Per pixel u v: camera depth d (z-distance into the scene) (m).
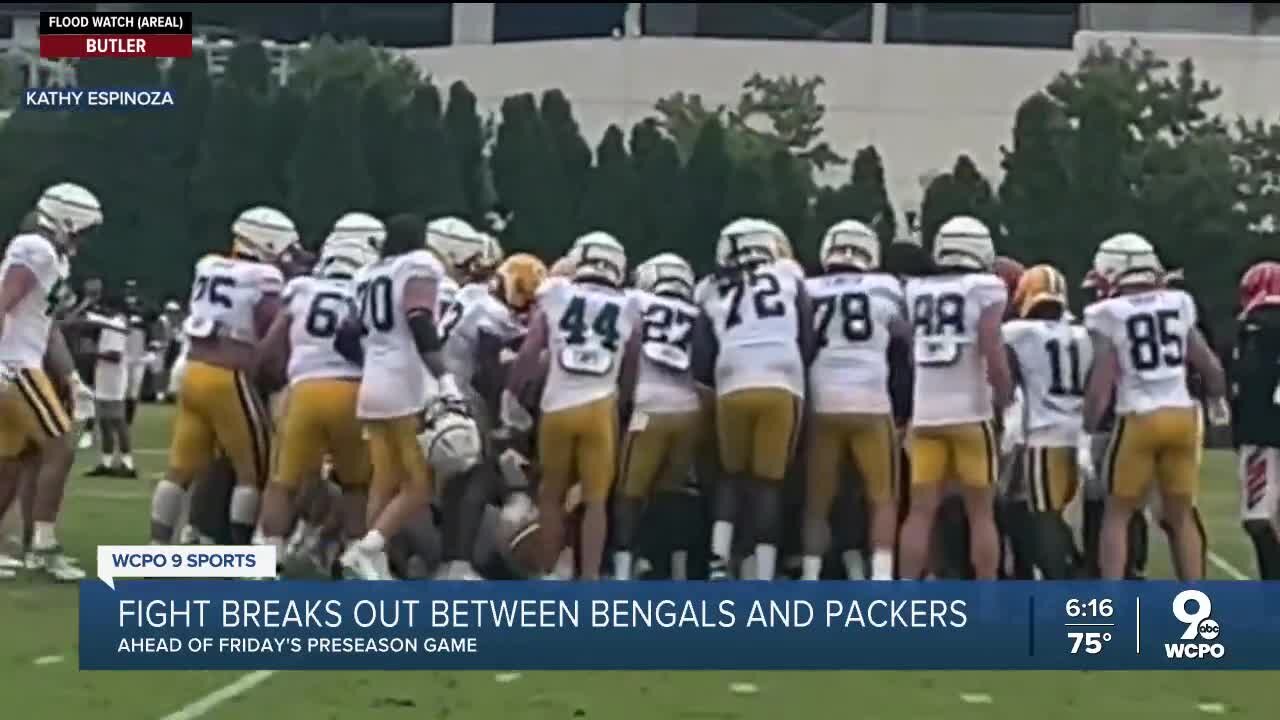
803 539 40.78
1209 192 114.38
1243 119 123.94
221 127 147.62
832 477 39.88
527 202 158.00
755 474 39.94
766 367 39.28
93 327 69.19
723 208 156.50
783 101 198.38
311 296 40.03
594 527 39.88
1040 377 40.03
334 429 39.84
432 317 38.28
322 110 150.12
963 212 136.00
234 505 41.56
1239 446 41.84
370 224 41.44
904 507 40.94
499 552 41.00
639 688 31.11
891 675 32.69
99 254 141.25
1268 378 41.34
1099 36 182.25
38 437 41.94
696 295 40.94
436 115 156.25
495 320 42.25
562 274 41.59
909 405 39.94
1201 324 46.75
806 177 179.00
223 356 40.72
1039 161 126.25
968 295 38.38
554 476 40.16
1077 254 123.94
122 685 30.58
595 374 39.53
